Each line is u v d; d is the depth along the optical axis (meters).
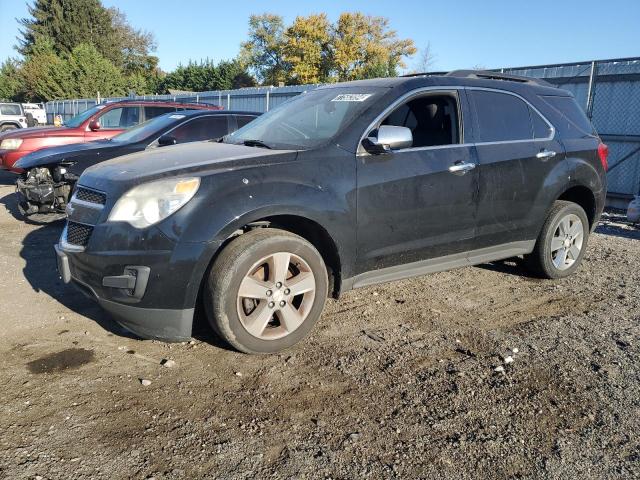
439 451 2.55
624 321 4.17
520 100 4.75
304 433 2.68
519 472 2.41
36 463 2.40
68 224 3.63
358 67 52.88
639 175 10.09
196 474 2.37
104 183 3.42
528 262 5.14
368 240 3.76
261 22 63.47
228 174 3.30
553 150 4.79
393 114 4.16
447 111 4.32
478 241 4.42
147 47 74.12
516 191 4.53
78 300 4.43
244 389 3.08
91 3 64.69
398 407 2.92
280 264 3.41
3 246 6.13
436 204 4.05
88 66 49.62
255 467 2.42
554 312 4.36
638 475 2.39
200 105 10.76
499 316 4.26
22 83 55.97
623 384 3.18
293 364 3.39
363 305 4.46
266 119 4.69
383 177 3.78
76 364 3.34
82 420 2.74
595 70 10.52
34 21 65.06
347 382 3.18
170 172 3.28
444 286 4.98
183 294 3.17
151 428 2.69
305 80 52.62
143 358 3.43
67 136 9.40
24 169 7.12
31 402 2.90
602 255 6.25
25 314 4.11
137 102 10.10
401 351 3.60
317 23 51.59
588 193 5.25
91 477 2.33
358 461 2.48
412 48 55.94
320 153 3.62
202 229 3.13
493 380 3.22
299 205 3.40
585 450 2.57
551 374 3.30
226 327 3.28
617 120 10.35
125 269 3.14
